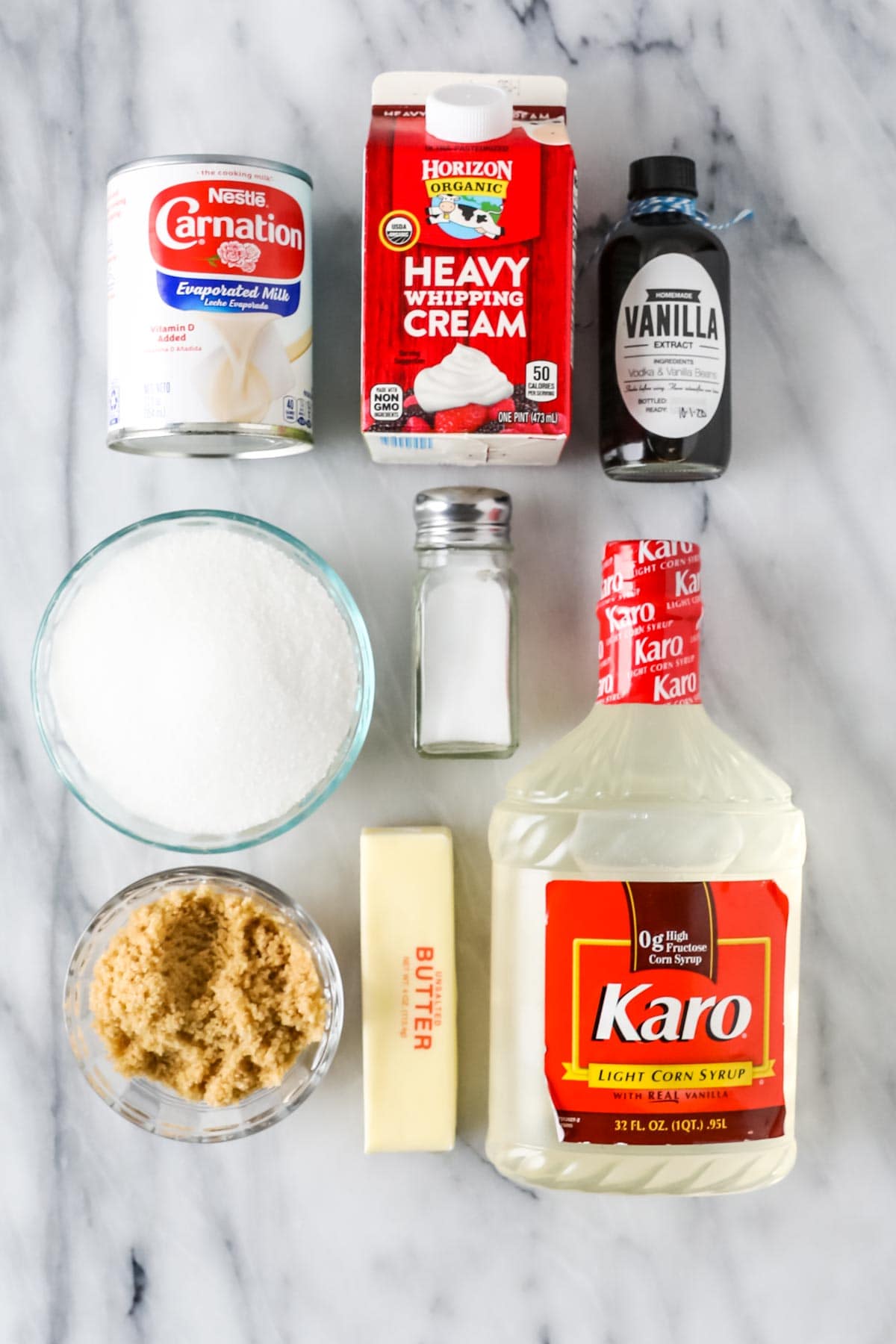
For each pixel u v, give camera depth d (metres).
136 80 0.76
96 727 0.70
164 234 0.66
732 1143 0.66
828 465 0.77
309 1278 0.75
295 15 0.76
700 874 0.66
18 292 0.76
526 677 0.76
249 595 0.70
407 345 0.66
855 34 0.77
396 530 0.76
